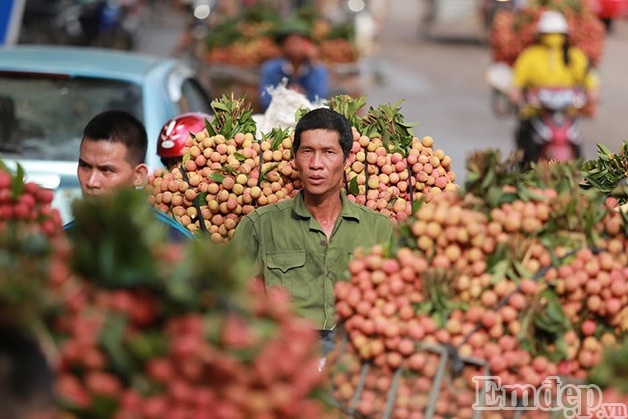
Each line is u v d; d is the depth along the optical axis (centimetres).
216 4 4275
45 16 4469
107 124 960
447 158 1111
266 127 1223
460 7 6081
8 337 528
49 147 1458
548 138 2323
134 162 974
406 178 1099
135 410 543
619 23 6406
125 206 576
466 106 3622
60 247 598
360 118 1119
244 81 2620
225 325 550
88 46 4544
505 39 2873
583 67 2361
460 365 682
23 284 545
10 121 1484
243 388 547
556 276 716
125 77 1523
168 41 5334
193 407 542
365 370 694
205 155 1107
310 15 2697
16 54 1605
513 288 707
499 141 2988
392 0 8881
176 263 574
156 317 567
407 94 3844
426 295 699
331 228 1011
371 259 715
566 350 702
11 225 708
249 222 1021
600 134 3134
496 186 737
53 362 541
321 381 609
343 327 720
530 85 2367
